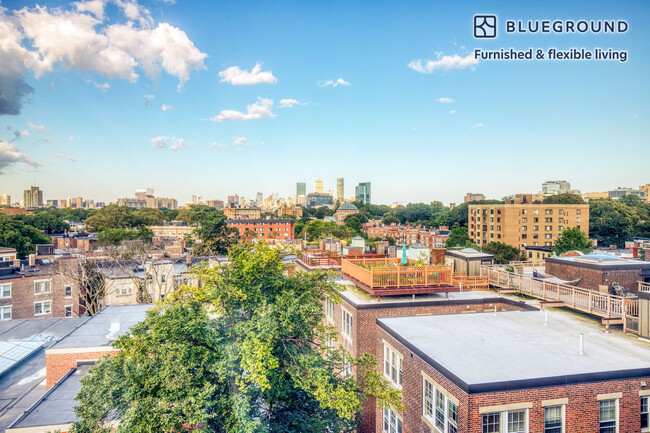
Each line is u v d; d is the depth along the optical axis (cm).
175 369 1198
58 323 3484
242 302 1429
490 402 1142
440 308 2178
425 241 15775
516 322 1806
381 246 3528
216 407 1229
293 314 1312
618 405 1213
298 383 1220
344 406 1138
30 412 1788
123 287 5119
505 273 2450
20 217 10562
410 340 1574
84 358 2311
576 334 1619
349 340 2250
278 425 1305
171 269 5309
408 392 1560
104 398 1255
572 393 1193
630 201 16725
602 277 1981
